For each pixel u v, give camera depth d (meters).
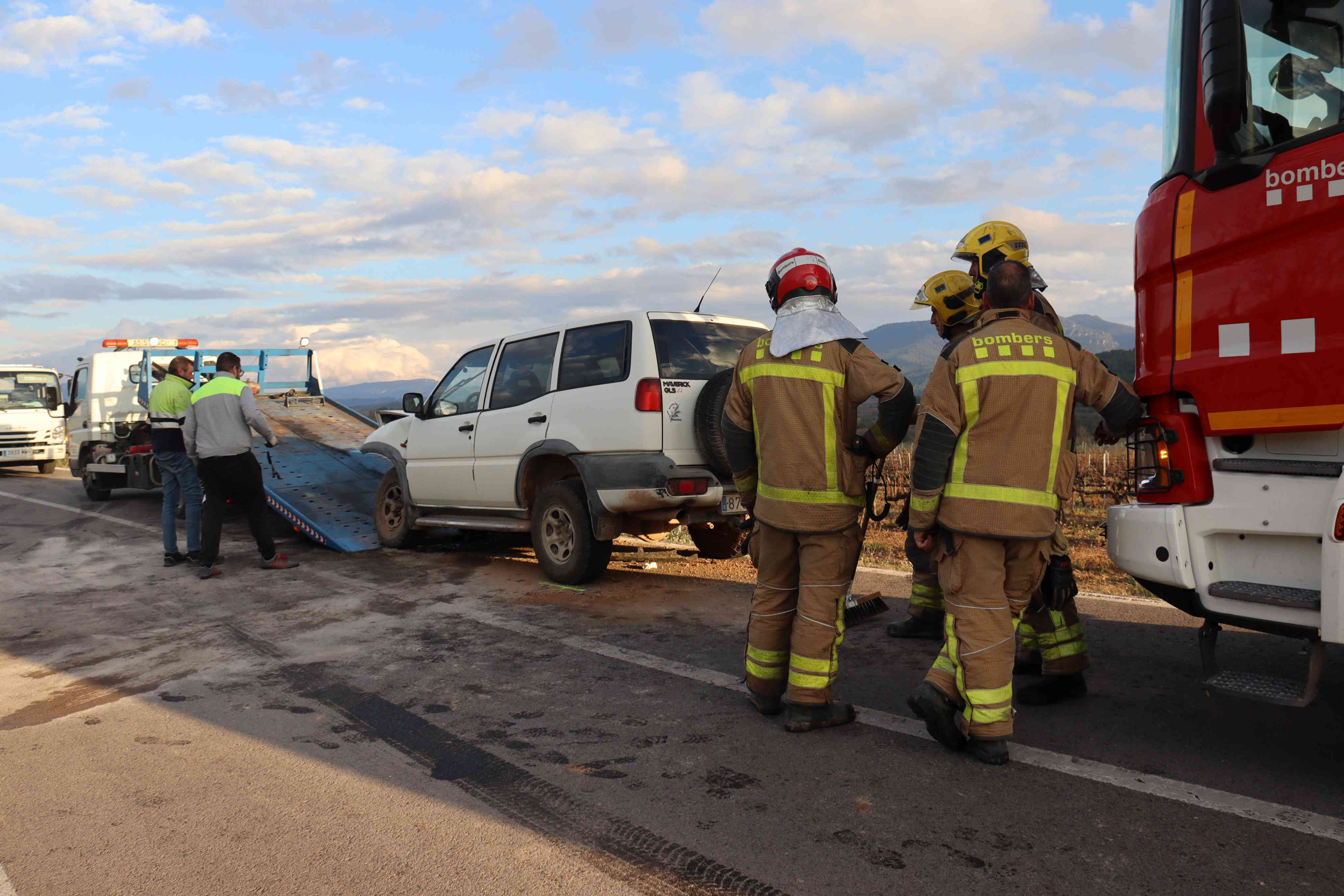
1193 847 2.68
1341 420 2.77
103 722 4.08
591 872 2.64
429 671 4.77
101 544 9.93
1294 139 2.88
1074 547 7.54
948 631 3.42
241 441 7.64
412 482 8.41
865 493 3.80
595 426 6.43
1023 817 2.91
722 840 2.81
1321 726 3.64
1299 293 2.85
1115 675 4.38
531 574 7.42
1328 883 2.46
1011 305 3.48
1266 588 3.00
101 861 2.75
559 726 3.89
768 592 3.93
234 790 3.28
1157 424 3.26
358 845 2.83
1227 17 2.87
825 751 3.53
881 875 2.57
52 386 17.84
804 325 3.68
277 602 6.60
